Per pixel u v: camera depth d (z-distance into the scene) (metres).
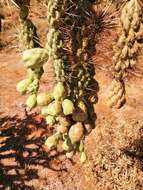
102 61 0.53
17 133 1.30
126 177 1.15
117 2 0.50
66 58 0.52
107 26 0.50
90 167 1.18
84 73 0.54
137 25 0.48
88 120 0.58
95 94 0.57
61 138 0.60
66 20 0.50
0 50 1.73
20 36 0.58
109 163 1.18
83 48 0.51
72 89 0.54
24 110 1.39
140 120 1.34
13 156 1.23
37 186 1.15
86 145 1.26
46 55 0.50
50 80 0.56
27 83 0.54
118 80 0.54
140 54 0.52
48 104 0.55
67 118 0.56
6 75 1.58
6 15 1.67
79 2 0.49
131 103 1.41
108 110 1.37
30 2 0.55
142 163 1.20
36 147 1.26
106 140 1.27
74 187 1.15
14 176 1.17
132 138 1.28
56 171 1.19
